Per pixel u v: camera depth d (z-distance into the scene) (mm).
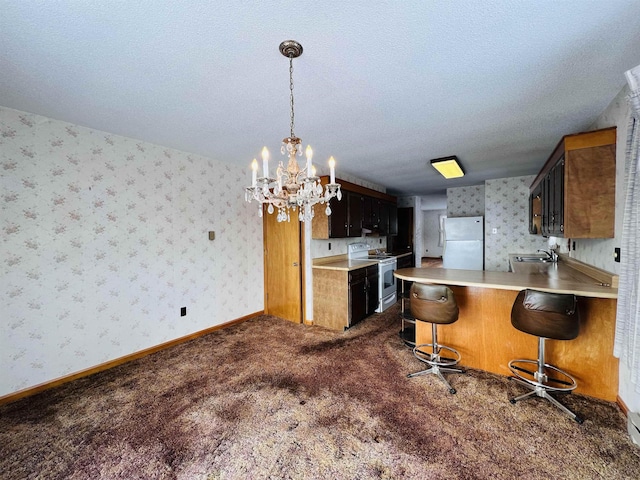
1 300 2104
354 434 1723
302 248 3949
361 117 2350
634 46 1464
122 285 2768
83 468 1514
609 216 2098
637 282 1516
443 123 2494
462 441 1653
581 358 2127
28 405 2072
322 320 3812
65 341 2410
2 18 1221
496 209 5012
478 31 1356
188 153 3334
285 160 3658
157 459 1562
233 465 1514
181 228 3268
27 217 2211
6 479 1455
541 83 1845
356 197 4477
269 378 2414
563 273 2732
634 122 1580
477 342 2537
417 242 7344
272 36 1378
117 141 2719
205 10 1207
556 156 2650
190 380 2404
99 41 1396
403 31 1352
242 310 4027
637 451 1564
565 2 1182
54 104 2078
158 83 1803
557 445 1615
